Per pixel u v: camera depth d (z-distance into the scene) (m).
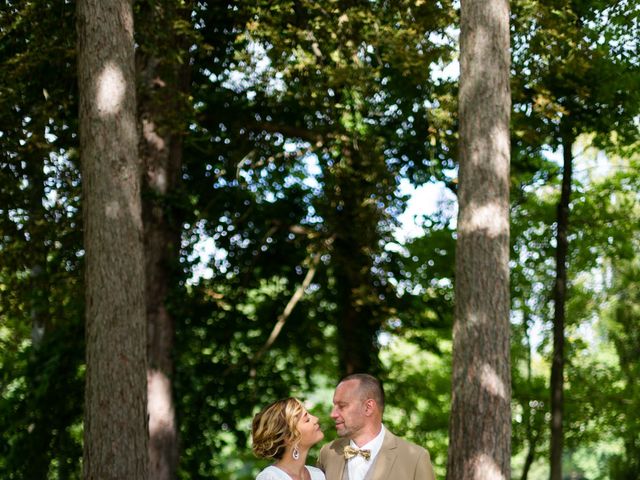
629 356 19.08
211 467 15.59
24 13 11.53
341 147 14.97
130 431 8.10
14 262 13.75
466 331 8.47
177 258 14.35
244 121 15.77
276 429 4.91
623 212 17.47
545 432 18.42
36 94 13.05
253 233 16.23
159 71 13.52
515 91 13.07
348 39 13.28
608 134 16.00
